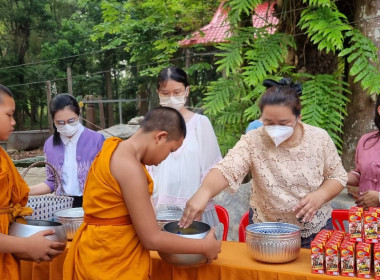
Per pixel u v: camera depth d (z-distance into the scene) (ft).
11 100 6.39
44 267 7.03
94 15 68.44
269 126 6.32
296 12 13.47
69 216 7.36
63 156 9.71
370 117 12.28
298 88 6.66
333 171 6.87
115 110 76.64
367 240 5.75
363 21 12.36
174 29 25.63
